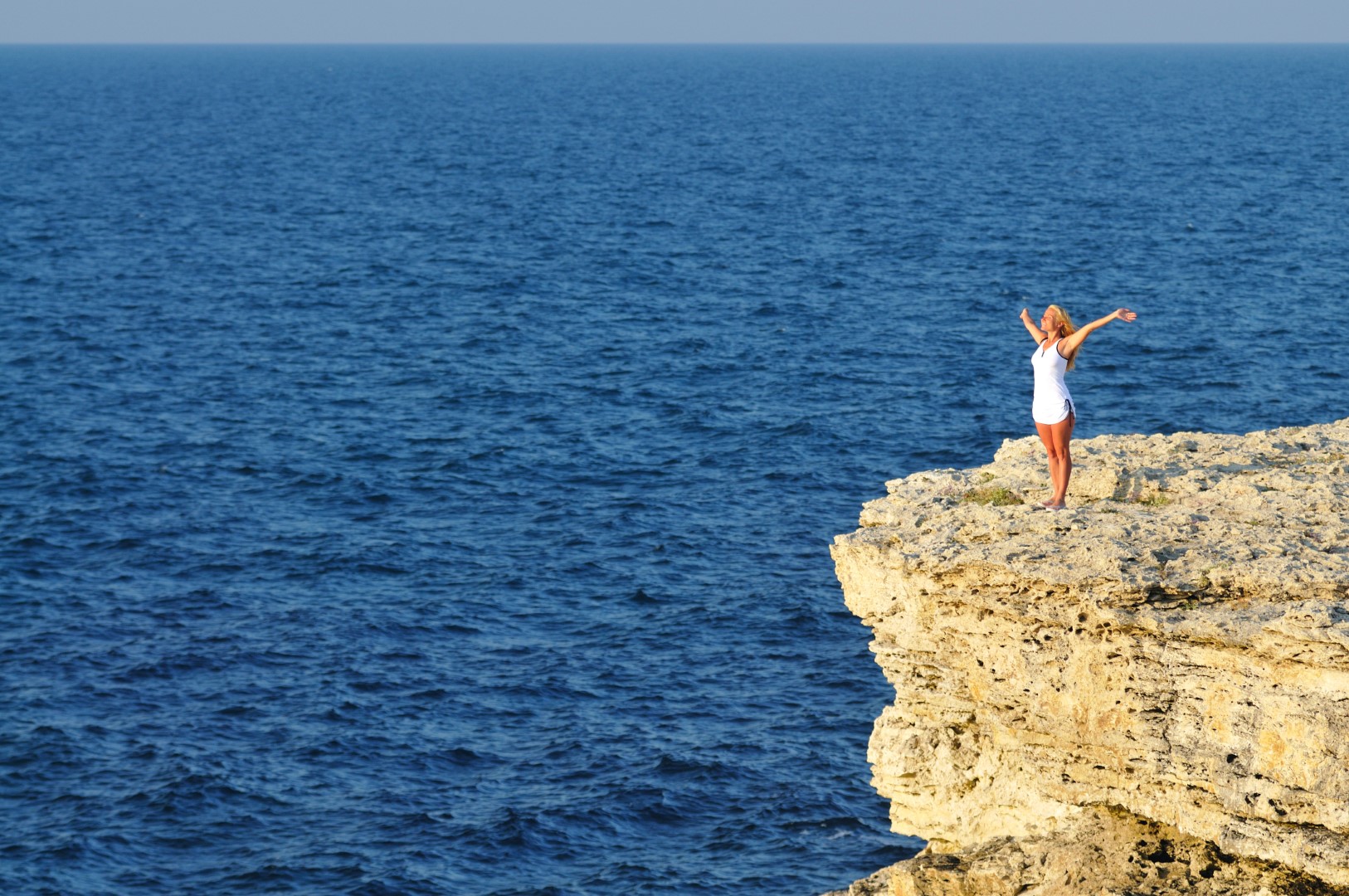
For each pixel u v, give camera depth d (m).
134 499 54.66
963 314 86.56
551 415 66.00
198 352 77.94
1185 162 173.38
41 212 130.00
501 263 106.94
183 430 63.44
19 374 71.69
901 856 33.59
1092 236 114.56
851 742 38.28
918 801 22.12
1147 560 18.70
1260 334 76.38
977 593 19.77
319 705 39.91
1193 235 113.00
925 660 21.33
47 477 56.66
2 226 120.56
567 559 49.56
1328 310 82.56
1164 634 17.98
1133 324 79.56
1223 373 68.75
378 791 36.16
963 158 186.75
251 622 44.66
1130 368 69.69
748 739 38.41
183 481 56.91
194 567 48.56
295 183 161.12
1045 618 19.08
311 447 61.38
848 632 44.09
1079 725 19.11
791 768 37.09
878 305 89.44
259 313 88.56
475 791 36.22
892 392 68.69
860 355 76.00
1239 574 18.08
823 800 35.75
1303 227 115.50
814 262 105.56
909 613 20.92
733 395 68.69
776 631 44.16
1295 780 17.09
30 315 85.31
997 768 21.02
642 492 55.84
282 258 108.81
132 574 47.94
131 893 32.03
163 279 99.00
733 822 35.03
